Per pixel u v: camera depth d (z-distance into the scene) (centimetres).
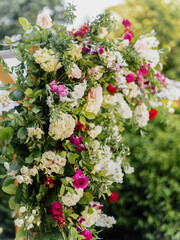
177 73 820
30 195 172
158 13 846
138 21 840
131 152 350
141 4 852
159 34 841
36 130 161
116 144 216
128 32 226
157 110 276
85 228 190
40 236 173
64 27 189
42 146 171
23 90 174
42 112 170
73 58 186
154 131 361
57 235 176
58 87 167
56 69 178
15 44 177
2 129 158
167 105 269
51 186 169
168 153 342
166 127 364
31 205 168
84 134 190
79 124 184
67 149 178
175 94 249
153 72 234
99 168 185
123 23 236
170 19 847
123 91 222
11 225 255
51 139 171
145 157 342
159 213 348
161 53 247
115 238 376
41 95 166
